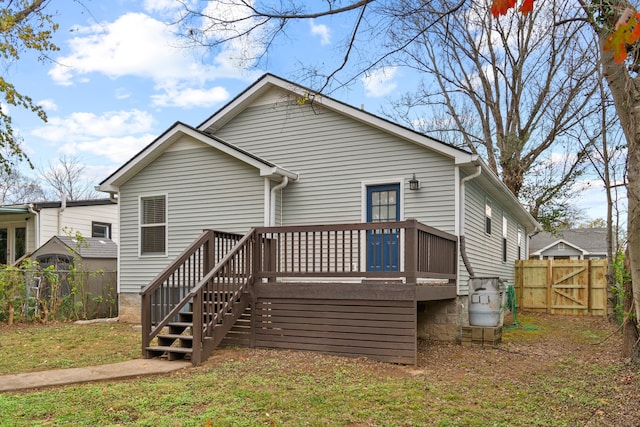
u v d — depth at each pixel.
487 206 12.30
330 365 6.48
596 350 8.23
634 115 3.93
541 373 6.43
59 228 15.57
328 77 6.33
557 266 14.54
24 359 7.14
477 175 9.29
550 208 21.45
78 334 9.49
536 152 19.06
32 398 4.91
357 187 10.02
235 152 10.27
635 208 4.04
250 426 4.19
